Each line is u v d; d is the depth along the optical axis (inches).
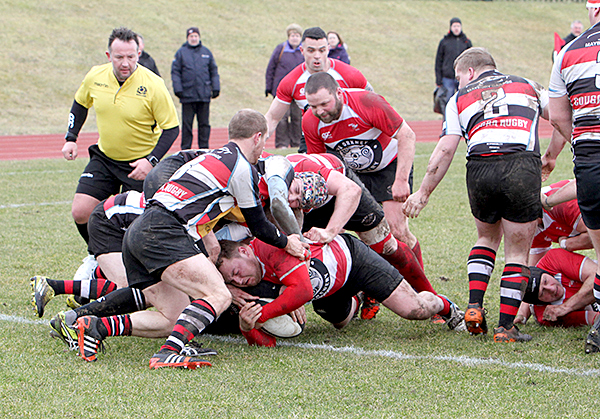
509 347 443.5
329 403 343.0
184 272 401.7
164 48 3115.2
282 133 1581.0
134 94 613.9
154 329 428.8
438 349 441.7
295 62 1485.0
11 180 1189.1
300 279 426.9
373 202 505.7
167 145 622.2
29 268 637.3
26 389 359.3
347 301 483.2
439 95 1859.0
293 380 376.2
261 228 409.4
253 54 3218.5
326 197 462.0
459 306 538.3
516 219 459.2
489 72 488.7
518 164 450.0
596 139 422.3
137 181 634.8
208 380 374.3
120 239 477.7
